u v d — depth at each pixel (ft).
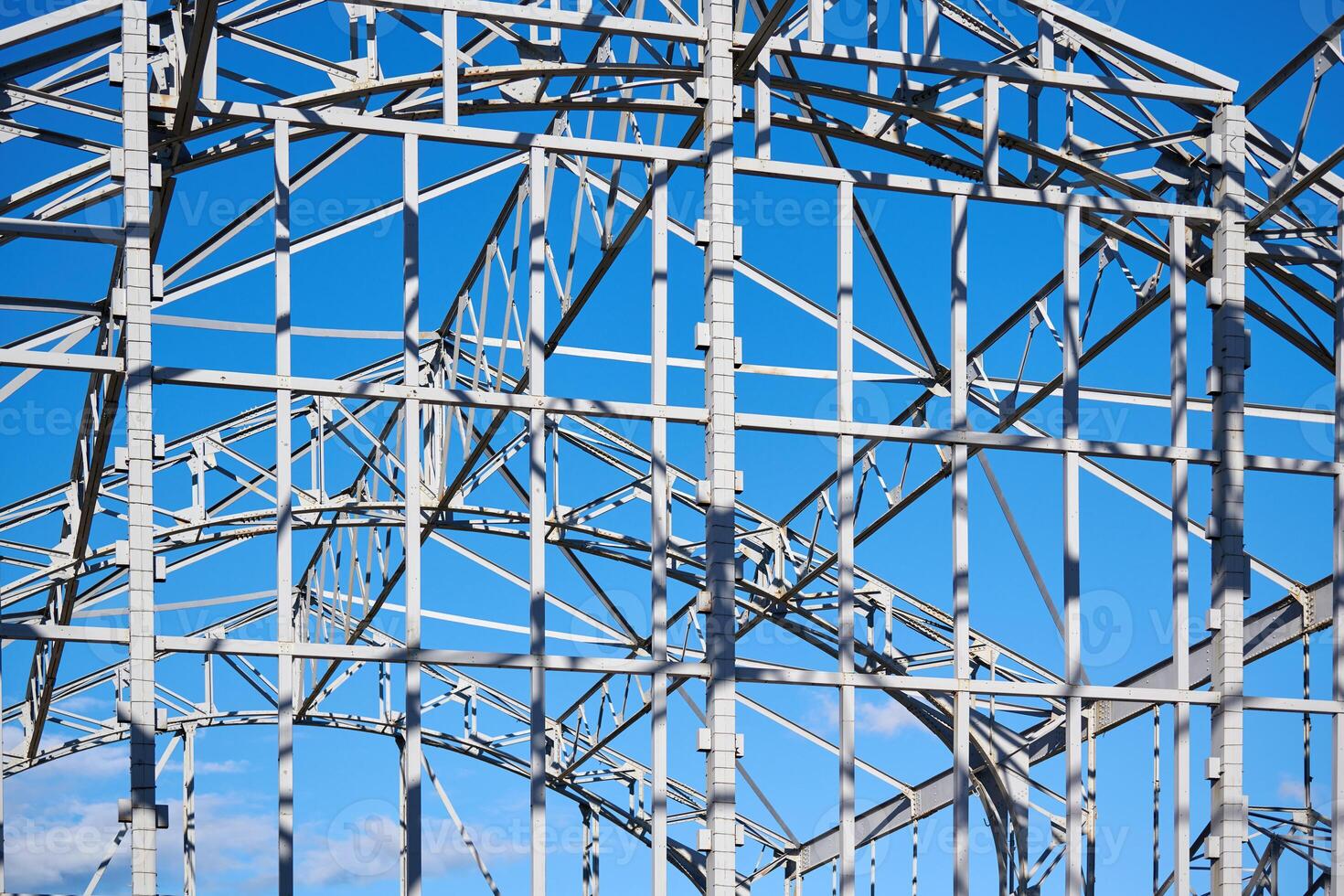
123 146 42.39
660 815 42.06
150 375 40.47
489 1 45.11
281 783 39.68
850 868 42.78
